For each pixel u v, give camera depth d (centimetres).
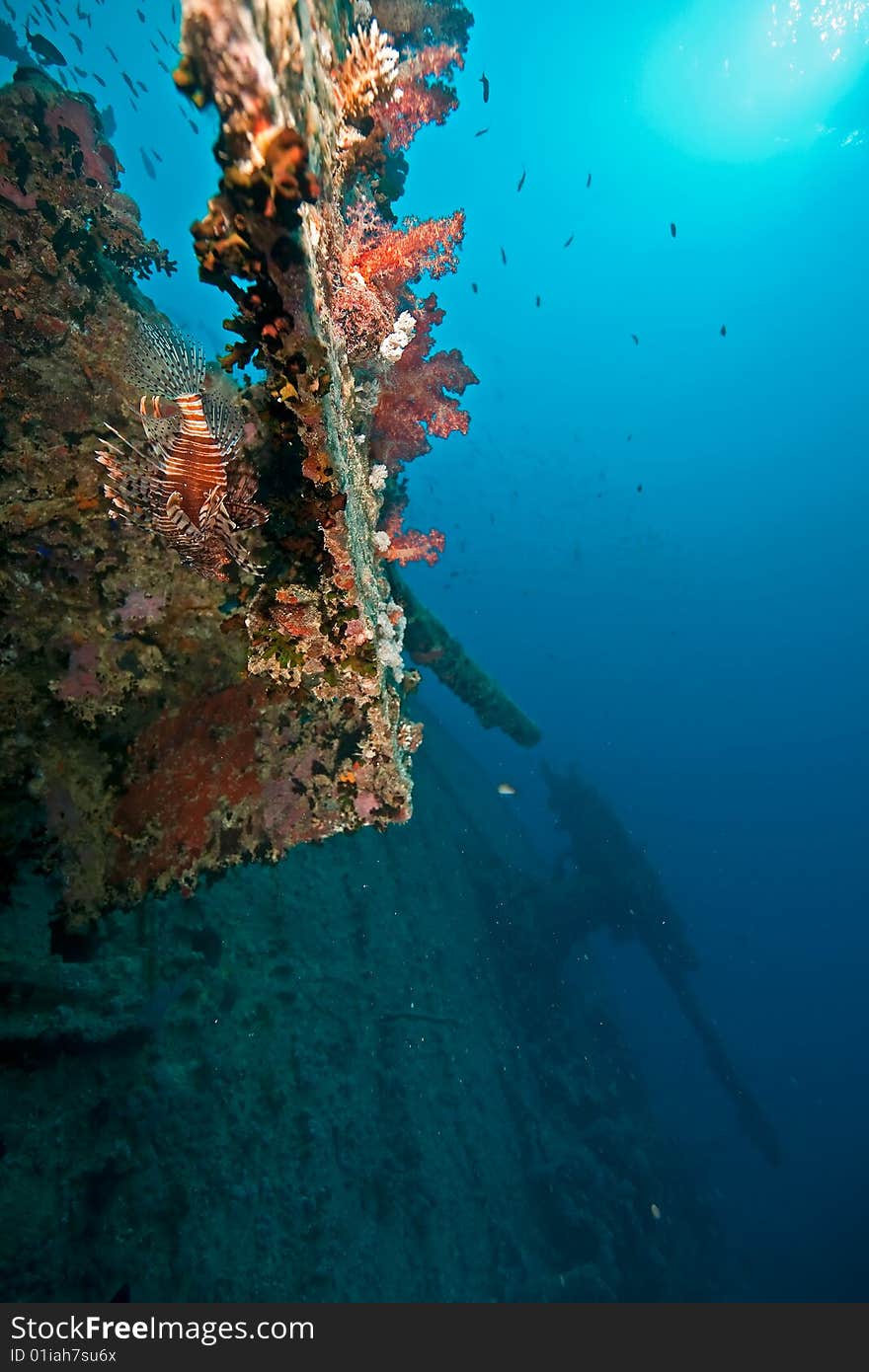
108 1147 605
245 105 144
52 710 312
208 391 241
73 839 309
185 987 753
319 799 346
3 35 1340
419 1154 1042
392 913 1273
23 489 326
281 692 298
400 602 634
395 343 298
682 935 1944
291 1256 766
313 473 217
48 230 353
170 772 327
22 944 568
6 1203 536
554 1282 1207
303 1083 885
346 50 273
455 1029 1317
